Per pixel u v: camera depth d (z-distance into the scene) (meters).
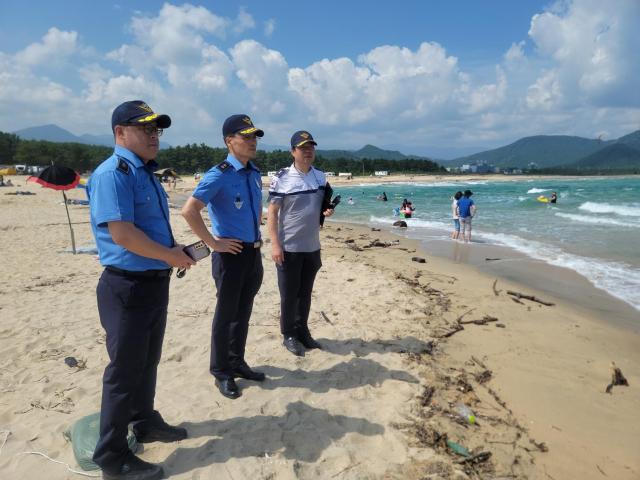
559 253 11.62
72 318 5.73
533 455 3.14
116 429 2.57
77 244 11.60
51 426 3.27
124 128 2.45
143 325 2.55
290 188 4.26
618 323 6.24
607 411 3.80
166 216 2.73
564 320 6.19
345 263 9.86
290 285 4.46
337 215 24.83
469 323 5.89
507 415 3.66
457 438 3.27
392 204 31.56
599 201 28.44
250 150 3.50
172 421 3.34
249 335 5.11
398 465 2.91
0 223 15.85
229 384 3.74
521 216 20.61
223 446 3.04
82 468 2.80
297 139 4.20
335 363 4.42
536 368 4.61
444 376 4.25
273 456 2.95
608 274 9.24
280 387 3.90
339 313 6.07
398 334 5.32
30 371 4.21
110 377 2.54
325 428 3.29
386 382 4.05
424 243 13.80
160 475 2.72
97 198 2.34
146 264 2.51
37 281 7.67
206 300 6.57
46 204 24.47
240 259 3.56
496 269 9.89
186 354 4.59
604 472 3.00
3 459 2.89
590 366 4.71
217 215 3.55
